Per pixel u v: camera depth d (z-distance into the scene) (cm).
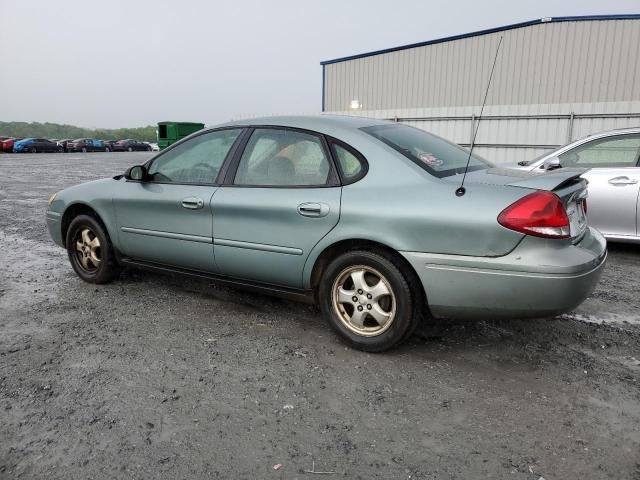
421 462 230
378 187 325
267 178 371
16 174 2047
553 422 261
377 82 2208
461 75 1959
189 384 300
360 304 335
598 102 1555
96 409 273
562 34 1727
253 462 231
